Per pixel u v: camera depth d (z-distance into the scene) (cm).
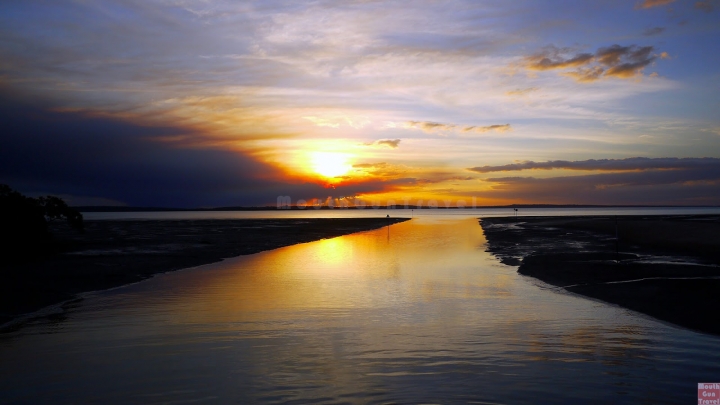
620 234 4716
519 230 6075
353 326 1328
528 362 1012
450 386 885
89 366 1015
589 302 1636
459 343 1155
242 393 862
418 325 1336
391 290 1909
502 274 2342
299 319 1416
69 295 1836
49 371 987
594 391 858
